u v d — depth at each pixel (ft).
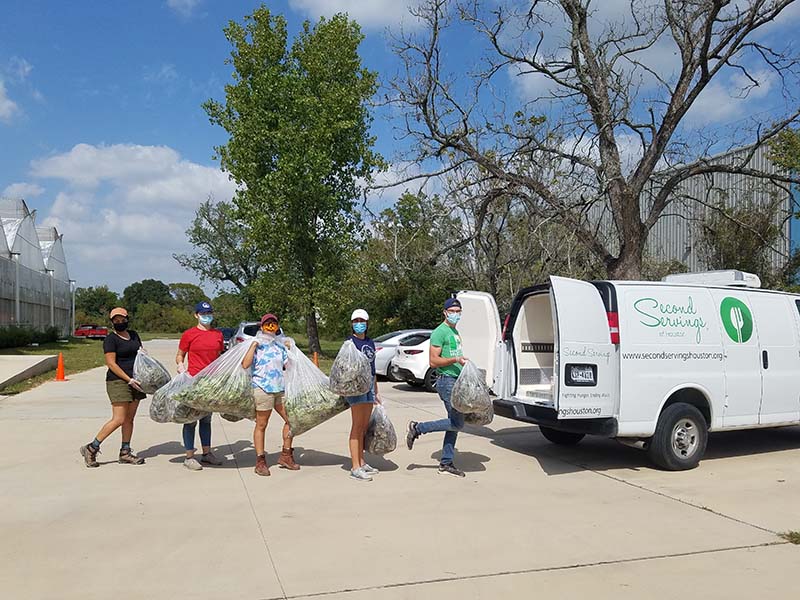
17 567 16.06
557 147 63.36
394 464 27.55
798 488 24.21
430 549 17.63
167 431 34.04
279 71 97.04
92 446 25.96
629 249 59.36
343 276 98.58
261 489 23.29
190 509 20.85
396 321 105.60
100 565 16.25
